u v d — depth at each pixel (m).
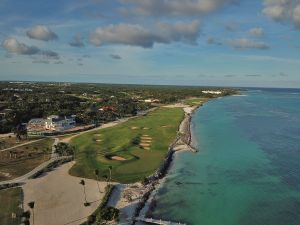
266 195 89.88
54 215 75.75
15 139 157.62
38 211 77.69
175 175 106.31
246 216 77.56
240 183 99.00
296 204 84.12
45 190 90.94
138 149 135.62
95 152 130.12
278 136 169.25
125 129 182.00
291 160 123.56
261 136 169.50
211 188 94.88
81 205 81.25
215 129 191.00
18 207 79.69
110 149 135.25
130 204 82.25
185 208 81.50
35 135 166.25
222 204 84.06
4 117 193.50
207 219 75.94
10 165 113.81
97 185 94.75
